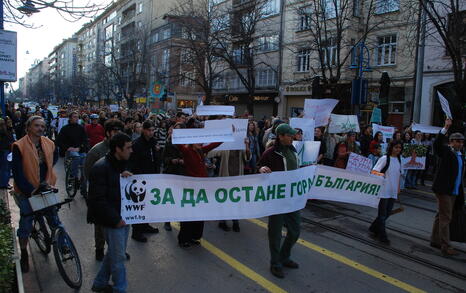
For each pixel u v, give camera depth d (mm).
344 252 5328
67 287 4027
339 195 5754
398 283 4387
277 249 4469
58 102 79500
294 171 4508
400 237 6145
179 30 31719
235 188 4434
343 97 20000
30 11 5371
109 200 3498
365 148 11055
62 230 4016
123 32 55719
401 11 19312
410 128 12609
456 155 5359
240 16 23844
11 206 6922
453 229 5473
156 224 6457
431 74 17906
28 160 4359
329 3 20750
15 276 3484
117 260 3518
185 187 4328
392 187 5781
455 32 12922
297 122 7758
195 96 42469
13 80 9734
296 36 25516
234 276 4414
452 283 4441
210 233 6012
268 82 28344
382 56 20812
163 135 11211
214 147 5453
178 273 4457
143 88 45406
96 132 9273
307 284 4266
